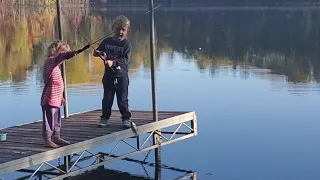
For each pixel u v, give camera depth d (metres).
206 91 14.91
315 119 11.64
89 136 7.35
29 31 32.00
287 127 10.99
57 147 6.78
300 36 31.27
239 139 10.11
